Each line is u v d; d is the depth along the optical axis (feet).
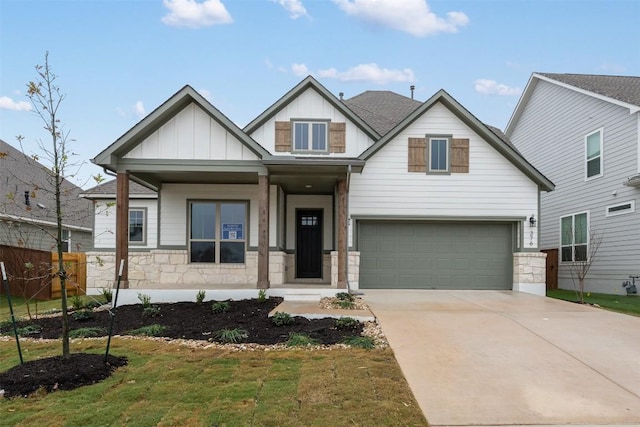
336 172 37.93
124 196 35.45
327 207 48.34
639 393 15.99
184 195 43.47
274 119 45.57
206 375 17.15
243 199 43.47
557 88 58.59
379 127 50.90
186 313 30.14
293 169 36.94
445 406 14.71
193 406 14.21
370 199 43.70
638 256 43.52
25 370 17.02
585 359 19.70
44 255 44.83
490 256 44.37
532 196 43.88
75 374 16.49
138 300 34.91
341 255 37.81
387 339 22.65
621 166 46.01
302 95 45.78
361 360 19.03
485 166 44.11
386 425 12.92
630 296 43.19
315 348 21.09
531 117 65.98
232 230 43.37
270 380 16.53
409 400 14.82
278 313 27.12
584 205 52.26
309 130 45.60
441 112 44.32
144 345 21.79
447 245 44.37
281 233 43.93
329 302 32.58
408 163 43.93
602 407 14.76
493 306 32.35
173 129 35.83
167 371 17.65
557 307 31.94
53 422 13.11
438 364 18.90
